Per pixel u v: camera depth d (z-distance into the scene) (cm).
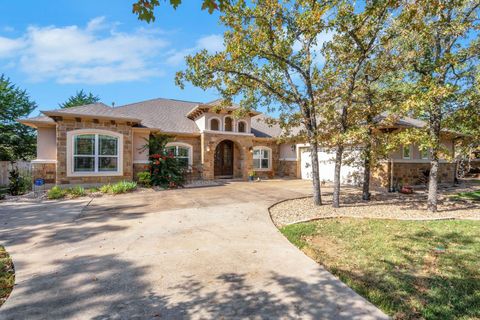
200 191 1312
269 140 2156
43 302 321
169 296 337
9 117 2389
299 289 356
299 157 2070
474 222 726
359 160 1233
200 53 845
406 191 1285
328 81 886
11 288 361
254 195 1181
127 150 1441
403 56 840
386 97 905
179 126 1859
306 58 863
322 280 383
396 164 1417
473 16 775
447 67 803
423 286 375
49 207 909
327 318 292
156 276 393
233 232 619
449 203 1030
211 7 372
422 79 811
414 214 832
